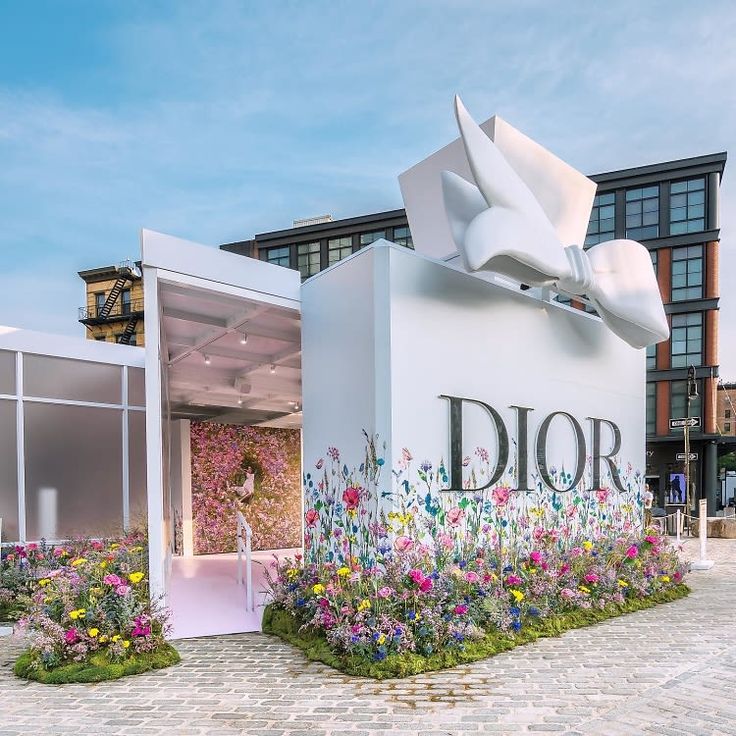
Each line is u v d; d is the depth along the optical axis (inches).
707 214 1149.7
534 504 278.2
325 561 246.8
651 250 1192.8
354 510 231.6
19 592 283.4
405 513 221.6
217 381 430.0
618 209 1208.8
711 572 394.9
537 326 291.4
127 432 426.0
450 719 147.7
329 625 198.4
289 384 450.3
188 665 193.8
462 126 225.1
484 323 262.5
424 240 331.3
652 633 227.8
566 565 255.9
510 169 240.1
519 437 272.8
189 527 463.5
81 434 403.5
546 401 291.7
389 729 142.5
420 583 196.5
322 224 1393.9
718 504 1679.4
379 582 202.8
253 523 497.7
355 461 233.6
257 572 364.5
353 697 163.2
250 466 499.8
